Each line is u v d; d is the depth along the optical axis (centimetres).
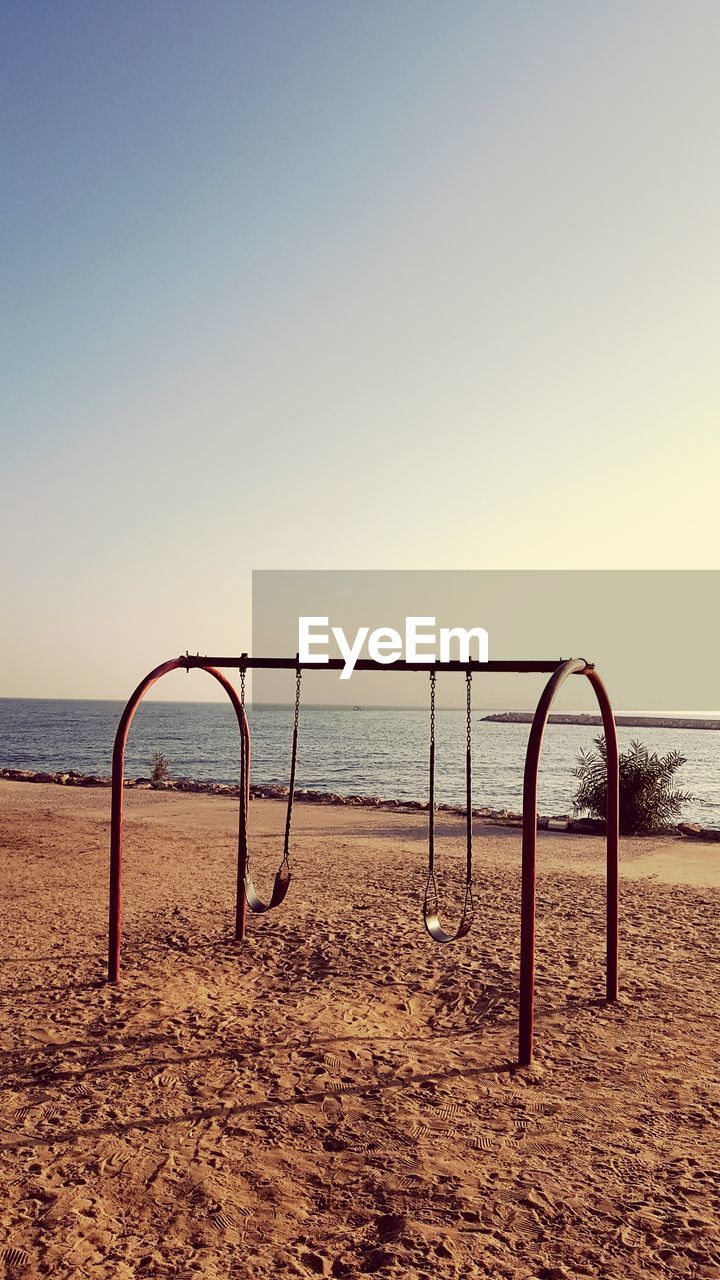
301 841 1482
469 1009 665
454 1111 489
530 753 565
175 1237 368
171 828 1625
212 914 952
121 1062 556
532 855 562
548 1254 355
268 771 4362
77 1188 405
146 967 755
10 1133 460
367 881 1141
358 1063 558
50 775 2667
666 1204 393
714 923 927
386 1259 351
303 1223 378
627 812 1612
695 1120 479
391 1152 441
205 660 772
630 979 732
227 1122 475
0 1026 617
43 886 1102
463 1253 355
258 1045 587
